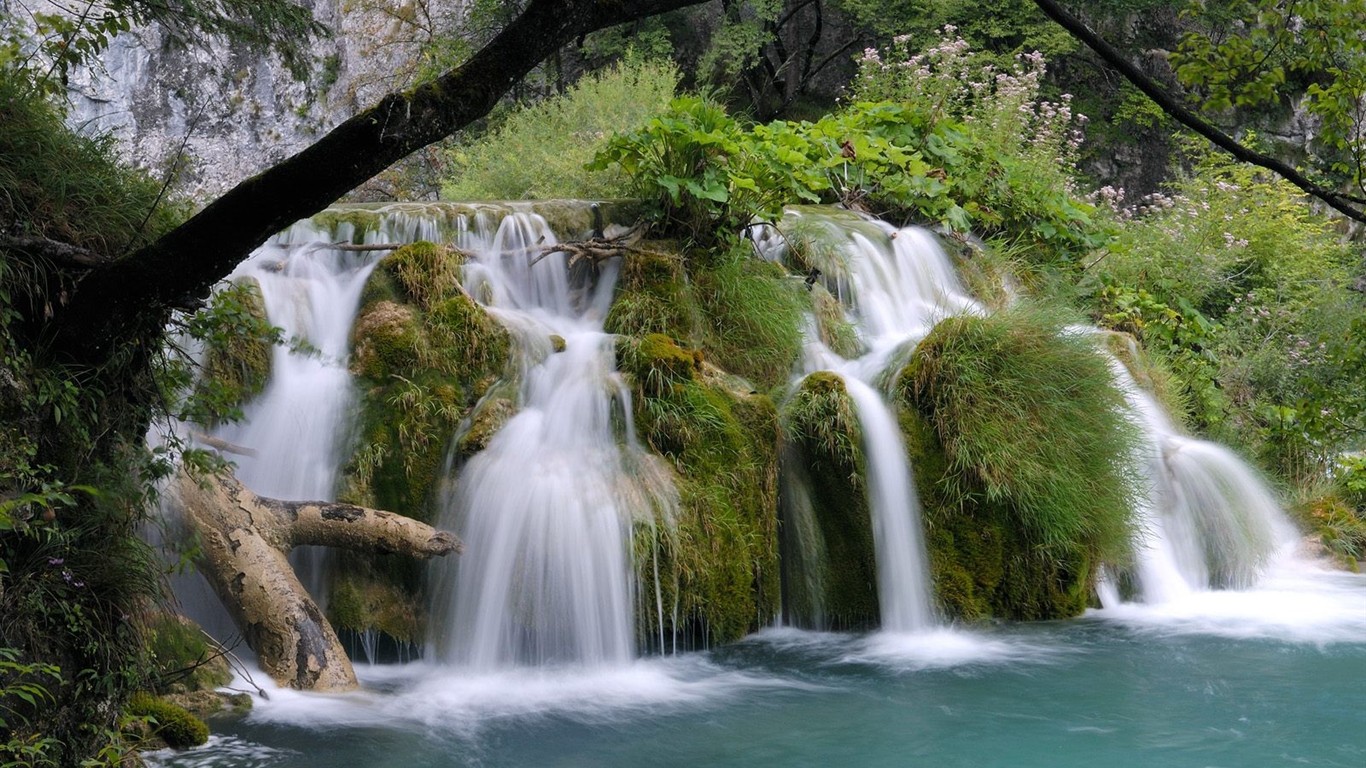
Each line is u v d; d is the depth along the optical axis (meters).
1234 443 10.81
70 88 5.08
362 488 6.70
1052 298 9.85
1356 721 5.45
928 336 7.77
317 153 3.95
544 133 12.55
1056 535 7.38
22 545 3.86
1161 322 11.38
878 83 12.91
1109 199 13.38
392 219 8.24
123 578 4.15
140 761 4.49
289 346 7.18
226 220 4.04
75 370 4.13
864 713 5.61
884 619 7.18
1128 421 7.99
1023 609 7.46
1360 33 5.33
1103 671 6.32
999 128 11.92
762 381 7.90
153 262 4.07
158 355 4.77
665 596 6.46
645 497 6.54
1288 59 5.50
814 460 7.29
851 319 8.86
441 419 6.90
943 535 7.34
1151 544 8.09
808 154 10.07
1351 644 6.85
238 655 6.07
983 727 5.41
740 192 8.55
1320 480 10.70
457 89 4.00
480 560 6.43
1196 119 4.40
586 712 5.61
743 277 8.23
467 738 5.20
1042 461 7.49
